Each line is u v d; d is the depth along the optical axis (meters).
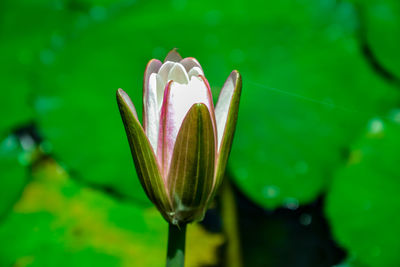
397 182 0.62
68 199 0.68
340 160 0.65
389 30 0.72
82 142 0.67
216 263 0.65
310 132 0.67
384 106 0.69
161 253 0.63
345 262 0.60
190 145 0.46
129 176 0.65
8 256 0.62
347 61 0.72
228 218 0.67
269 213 0.71
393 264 0.59
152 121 0.47
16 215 0.66
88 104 0.70
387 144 0.65
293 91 0.70
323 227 0.69
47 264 0.61
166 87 0.46
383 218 0.61
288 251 0.68
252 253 0.68
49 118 0.69
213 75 0.70
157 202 0.47
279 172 0.64
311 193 0.63
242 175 0.64
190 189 0.47
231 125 0.47
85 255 0.61
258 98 0.69
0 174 0.69
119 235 0.64
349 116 0.68
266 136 0.66
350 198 0.61
